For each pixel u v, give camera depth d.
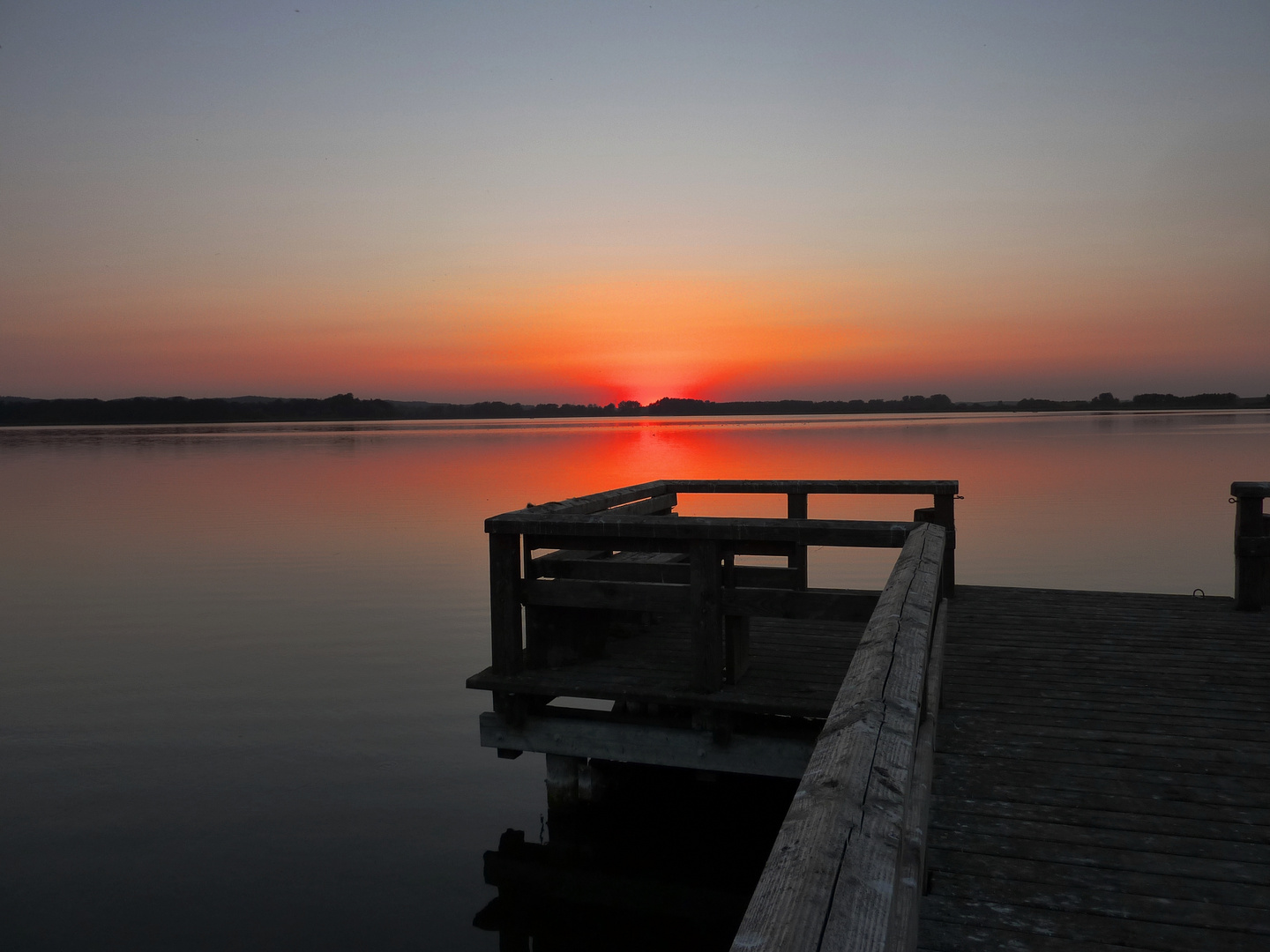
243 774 7.07
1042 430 102.06
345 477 37.88
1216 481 31.59
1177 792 3.64
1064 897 2.85
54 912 5.09
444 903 5.20
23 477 39.31
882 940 1.04
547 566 5.76
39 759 7.38
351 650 10.70
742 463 44.81
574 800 5.90
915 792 2.48
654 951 4.68
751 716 5.43
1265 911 2.77
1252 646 5.98
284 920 5.00
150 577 15.38
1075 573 15.07
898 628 2.36
